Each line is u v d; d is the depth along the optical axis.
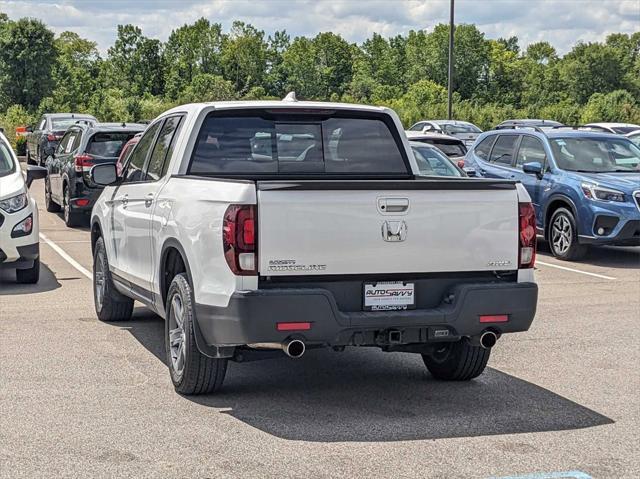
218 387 7.43
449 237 7.01
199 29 159.88
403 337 6.91
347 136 8.41
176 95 131.38
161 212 7.92
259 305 6.54
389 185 6.84
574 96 151.88
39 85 88.44
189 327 7.16
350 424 6.79
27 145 38.34
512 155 17.80
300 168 8.24
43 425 6.67
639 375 8.38
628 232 15.45
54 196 22.36
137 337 9.61
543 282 13.73
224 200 6.73
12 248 12.48
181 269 7.74
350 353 9.17
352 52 162.75
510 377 8.28
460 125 39.41
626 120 99.44
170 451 6.15
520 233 7.23
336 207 6.72
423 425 6.78
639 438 6.54
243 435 6.50
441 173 16.20
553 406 7.34
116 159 20.05
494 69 148.12
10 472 5.73
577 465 5.96
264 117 8.18
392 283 6.94
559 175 16.36
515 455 6.14
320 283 6.78
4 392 7.52
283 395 7.57
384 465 5.91
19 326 10.13
